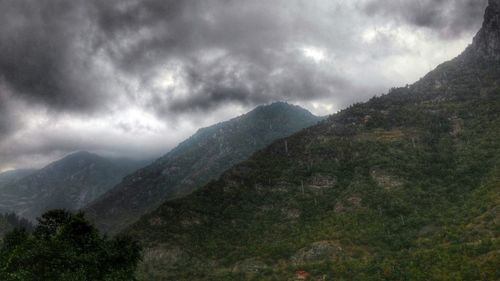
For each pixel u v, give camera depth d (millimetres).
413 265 102562
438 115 190625
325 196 160375
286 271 122750
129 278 67188
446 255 100750
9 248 63125
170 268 140125
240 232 155875
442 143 169375
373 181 155500
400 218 133375
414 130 185625
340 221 140250
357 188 153750
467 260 96312
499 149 151875
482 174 143750
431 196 140625
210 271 134875
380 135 188250
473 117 181250
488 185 132625
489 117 176125
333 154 182375
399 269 102562
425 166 157000
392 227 130500
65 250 59750
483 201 124688
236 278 126250
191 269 137625
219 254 145000
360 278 106312
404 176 153000
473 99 196250
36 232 67062
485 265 91312
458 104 196625
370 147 177750
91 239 66812
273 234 149500
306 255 128125
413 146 171000
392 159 165375
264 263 131875
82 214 68562
